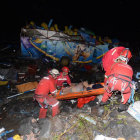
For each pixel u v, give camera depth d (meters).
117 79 2.99
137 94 4.16
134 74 5.79
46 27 6.38
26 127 3.27
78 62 6.65
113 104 3.88
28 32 6.34
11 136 3.10
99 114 3.56
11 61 6.33
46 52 6.60
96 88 4.34
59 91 4.28
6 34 9.22
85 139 2.98
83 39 6.51
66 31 6.45
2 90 4.68
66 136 3.04
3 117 3.63
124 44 7.71
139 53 7.53
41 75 5.71
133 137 2.93
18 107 3.93
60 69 6.18
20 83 5.09
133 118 3.35
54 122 3.33
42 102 3.38
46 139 3.00
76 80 5.62
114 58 3.55
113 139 2.91
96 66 6.53
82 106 3.94
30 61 6.47
